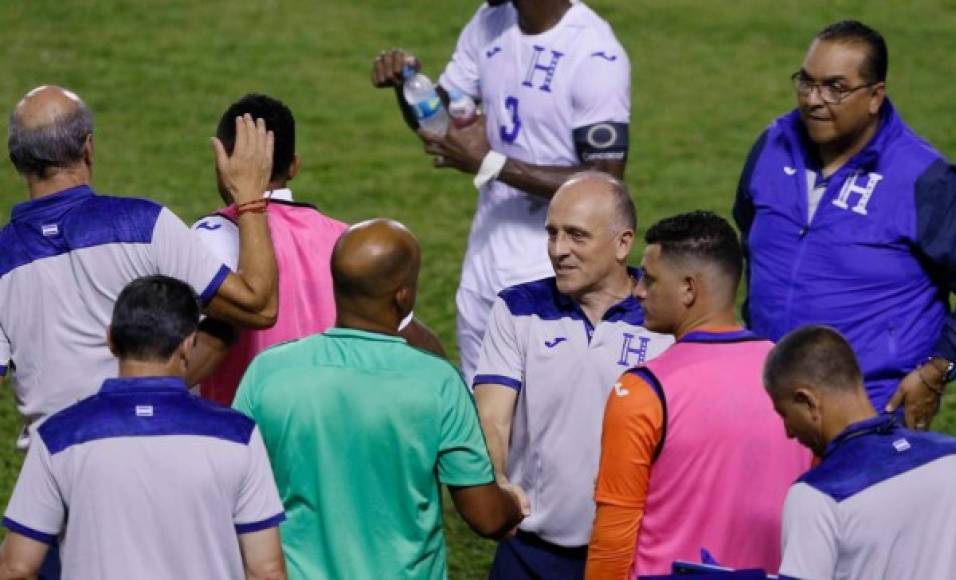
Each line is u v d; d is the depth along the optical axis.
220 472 14.52
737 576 14.60
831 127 19.53
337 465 15.15
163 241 16.81
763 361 15.45
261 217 17.33
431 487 15.42
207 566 14.55
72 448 14.41
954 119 49.59
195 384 17.38
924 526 13.88
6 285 16.98
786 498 14.30
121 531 14.37
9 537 14.62
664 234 15.82
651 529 15.48
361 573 15.22
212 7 58.16
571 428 17.44
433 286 36.84
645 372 15.38
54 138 16.81
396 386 15.13
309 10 58.31
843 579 14.04
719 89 52.41
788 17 59.00
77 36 54.41
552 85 23.17
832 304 19.95
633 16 58.97
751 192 20.83
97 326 16.95
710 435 15.17
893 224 19.64
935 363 19.41
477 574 23.86
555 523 17.72
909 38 56.88
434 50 54.56
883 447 14.11
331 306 18.05
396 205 42.53
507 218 23.75
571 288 17.31
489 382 17.78
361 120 48.91
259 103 18.34
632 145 47.59
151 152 45.59
